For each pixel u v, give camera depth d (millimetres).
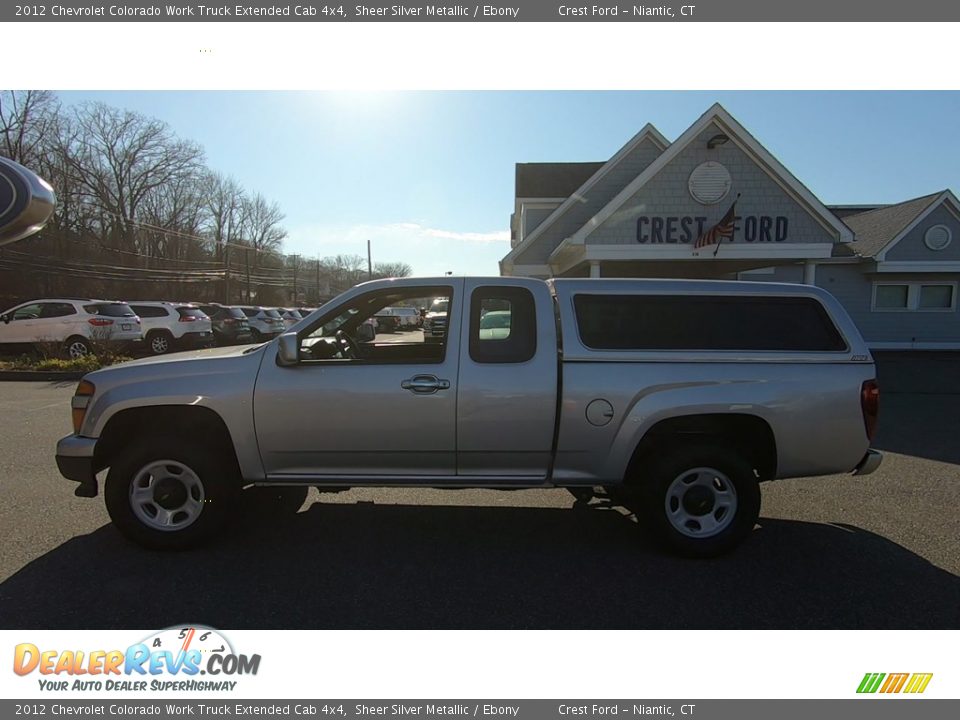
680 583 3420
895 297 18844
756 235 12570
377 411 3674
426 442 3719
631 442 3684
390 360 3764
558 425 3693
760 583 3424
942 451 6566
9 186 2949
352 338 4621
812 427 3701
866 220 21422
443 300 3898
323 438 3711
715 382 3678
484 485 3791
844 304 19000
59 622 2953
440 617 3043
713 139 12289
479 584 3396
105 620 2977
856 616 3076
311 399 3674
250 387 3684
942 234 17859
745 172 12500
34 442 6777
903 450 6621
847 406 3705
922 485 5297
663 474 3693
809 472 3783
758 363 3715
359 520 4406
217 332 21609
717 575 3523
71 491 4926
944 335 18750
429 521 4402
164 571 3502
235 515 4465
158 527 3734
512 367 3695
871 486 5277
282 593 3266
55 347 14852
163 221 52281
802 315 3850
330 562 3660
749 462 3916
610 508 4707
